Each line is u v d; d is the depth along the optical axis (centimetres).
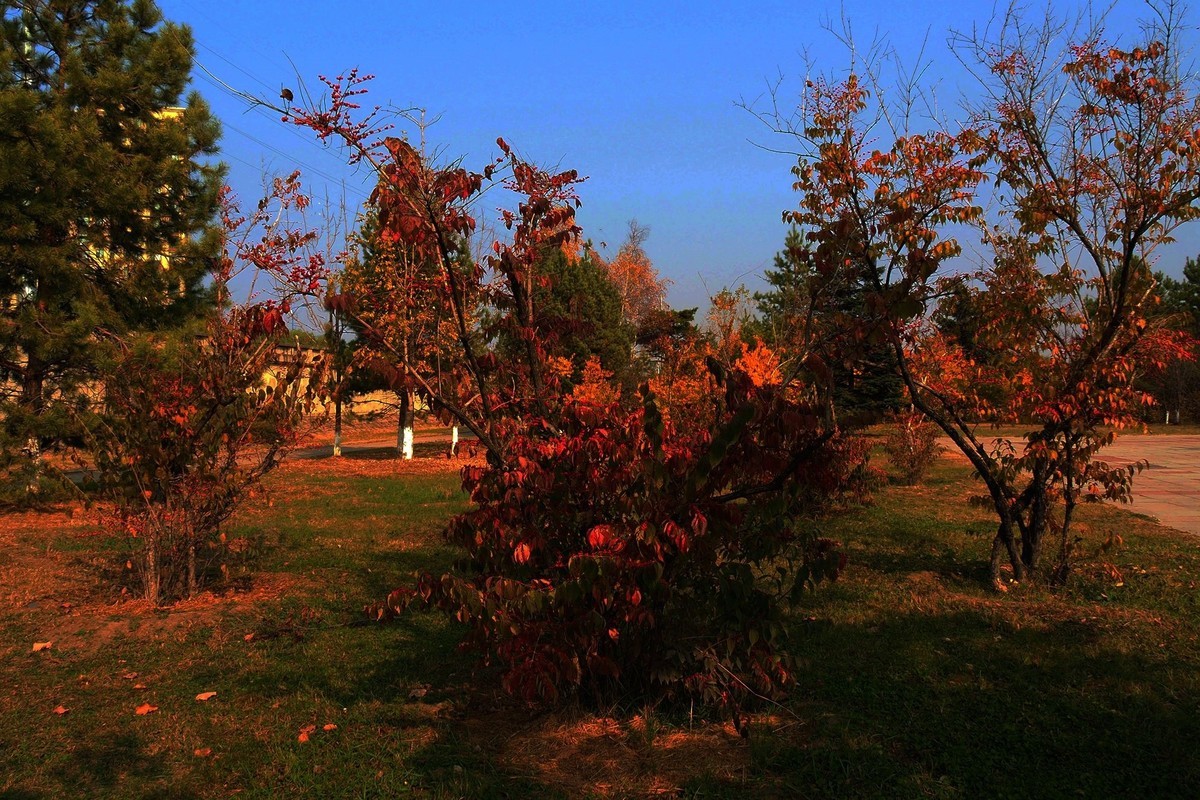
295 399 751
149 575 717
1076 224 704
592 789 381
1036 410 702
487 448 458
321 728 455
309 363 752
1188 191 638
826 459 409
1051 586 730
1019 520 753
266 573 827
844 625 624
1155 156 659
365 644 601
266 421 751
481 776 391
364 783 388
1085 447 714
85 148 1198
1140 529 1054
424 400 467
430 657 566
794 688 487
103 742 442
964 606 670
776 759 402
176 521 725
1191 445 2598
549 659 398
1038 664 530
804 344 459
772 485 408
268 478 1698
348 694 504
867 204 664
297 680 530
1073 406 681
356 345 1384
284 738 441
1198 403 3794
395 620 659
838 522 1082
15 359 1259
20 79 1274
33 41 1295
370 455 2328
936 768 394
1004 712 454
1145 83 659
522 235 480
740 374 407
